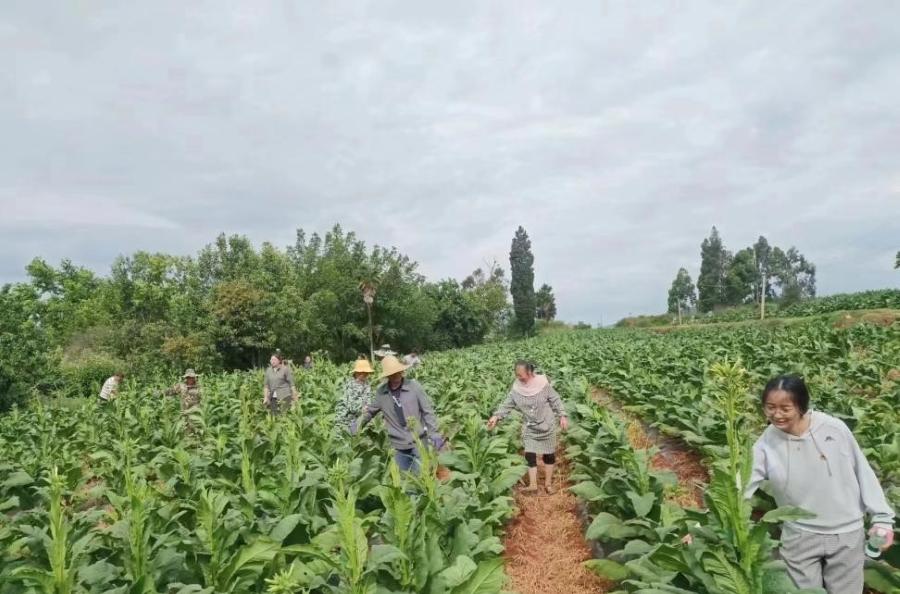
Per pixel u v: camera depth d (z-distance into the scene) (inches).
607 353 918.4
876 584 175.5
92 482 438.6
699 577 153.1
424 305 2012.8
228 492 296.4
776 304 2556.6
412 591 178.5
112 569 191.3
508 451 391.5
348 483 265.9
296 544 207.6
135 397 754.2
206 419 542.6
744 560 139.8
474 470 304.7
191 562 194.9
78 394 1087.6
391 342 1985.7
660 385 499.8
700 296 3474.4
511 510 268.5
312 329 1604.3
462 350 1817.2
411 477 237.9
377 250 1918.1
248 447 332.5
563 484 342.0
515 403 328.8
